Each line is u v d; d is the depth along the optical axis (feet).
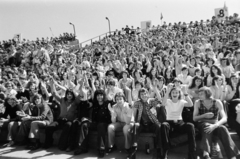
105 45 66.03
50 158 18.94
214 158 16.87
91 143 21.12
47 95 26.30
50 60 56.65
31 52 59.00
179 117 18.49
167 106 19.01
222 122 16.71
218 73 23.27
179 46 49.19
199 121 17.75
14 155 20.07
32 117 22.20
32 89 26.53
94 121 20.89
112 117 20.04
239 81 20.98
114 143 19.97
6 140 23.81
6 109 24.22
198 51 40.09
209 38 56.34
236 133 18.43
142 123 19.49
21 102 26.02
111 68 39.17
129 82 26.96
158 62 33.35
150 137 19.29
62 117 22.40
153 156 18.25
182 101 18.67
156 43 58.08
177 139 18.76
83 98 22.94
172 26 82.53
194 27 76.28
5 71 43.21
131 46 55.88
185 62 34.50
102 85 28.22
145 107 19.40
